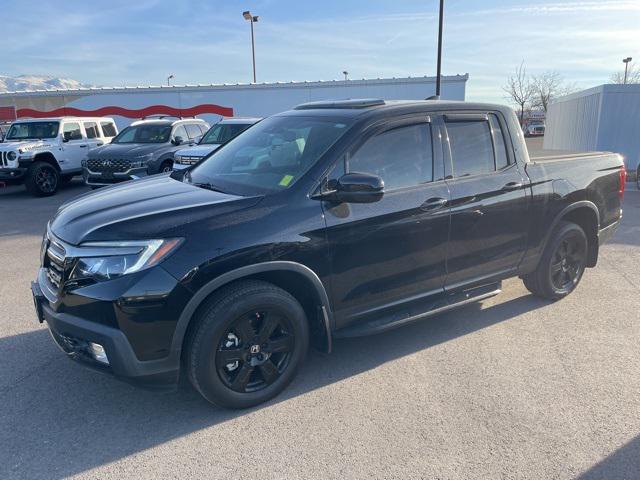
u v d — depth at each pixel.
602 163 4.95
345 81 20.39
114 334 2.70
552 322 4.43
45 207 11.10
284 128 3.84
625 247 6.87
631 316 4.54
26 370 3.65
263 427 2.98
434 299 3.88
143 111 21.17
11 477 2.57
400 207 3.46
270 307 3.06
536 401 3.22
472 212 3.83
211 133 11.84
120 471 2.62
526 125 48.97
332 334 3.44
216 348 2.93
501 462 2.66
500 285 4.27
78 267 2.78
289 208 3.08
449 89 20.47
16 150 12.28
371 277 3.44
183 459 2.71
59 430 2.96
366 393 3.33
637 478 2.55
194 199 3.15
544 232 4.44
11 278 5.75
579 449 2.77
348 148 3.32
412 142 3.61
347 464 2.65
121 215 2.94
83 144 13.97
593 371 3.59
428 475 2.57
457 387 3.39
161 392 2.92
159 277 2.71
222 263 2.84
